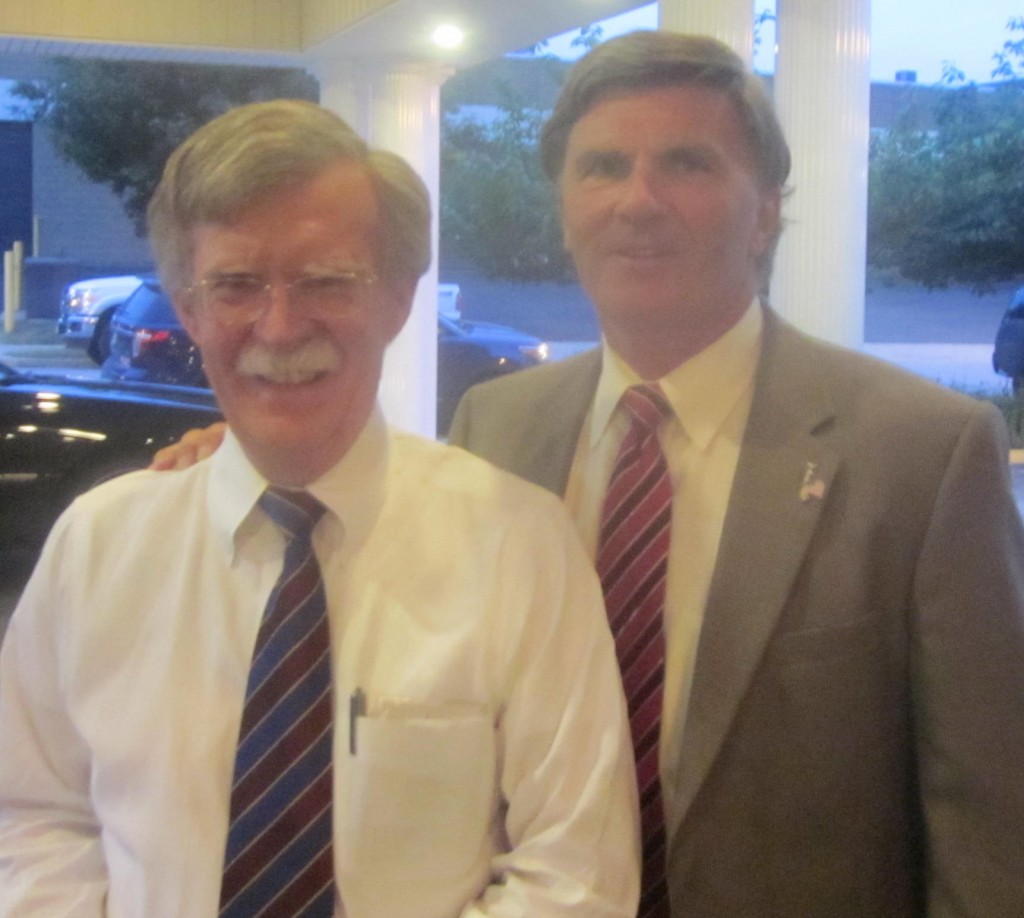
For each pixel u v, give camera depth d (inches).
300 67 292.8
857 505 52.6
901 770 53.9
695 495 57.1
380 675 48.6
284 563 49.9
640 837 52.8
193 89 386.0
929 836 52.5
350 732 47.6
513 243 371.9
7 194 394.0
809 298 148.6
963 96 226.1
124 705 50.4
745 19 145.9
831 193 147.4
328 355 47.9
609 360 61.3
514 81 359.6
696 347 57.4
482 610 49.1
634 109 54.0
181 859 47.8
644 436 58.2
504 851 51.0
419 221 50.9
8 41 261.4
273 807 46.9
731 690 52.3
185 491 53.4
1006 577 51.0
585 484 61.4
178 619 50.6
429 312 275.1
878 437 53.3
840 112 146.8
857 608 51.7
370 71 268.7
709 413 57.4
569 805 47.8
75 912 50.2
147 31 261.0
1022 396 194.5
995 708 50.3
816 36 145.5
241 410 49.1
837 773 51.7
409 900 47.0
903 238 235.3
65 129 389.4
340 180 47.7
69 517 54.6
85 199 398.9
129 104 385.1
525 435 64.5
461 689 48.2
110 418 179.3
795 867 52.1
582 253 56.8
